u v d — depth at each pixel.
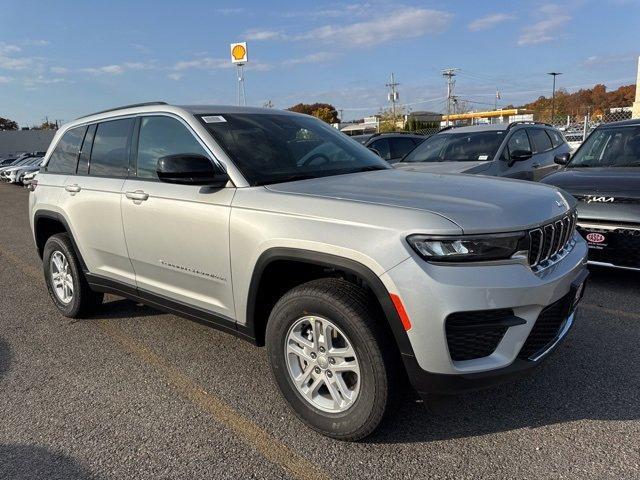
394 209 2.69
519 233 2.65
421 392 2.65
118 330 4.74
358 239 2.68
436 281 2.50
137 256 4.00
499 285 2.55
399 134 12.63
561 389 3.41
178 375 3.83
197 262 3.50
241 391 3.57
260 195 3.16
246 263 3.15
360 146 4.41
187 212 3.49
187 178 3.25
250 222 3.11
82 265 4.72
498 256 2.60
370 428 2.78
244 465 2.78
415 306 2.53
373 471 2.69
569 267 3.02
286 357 3.06
